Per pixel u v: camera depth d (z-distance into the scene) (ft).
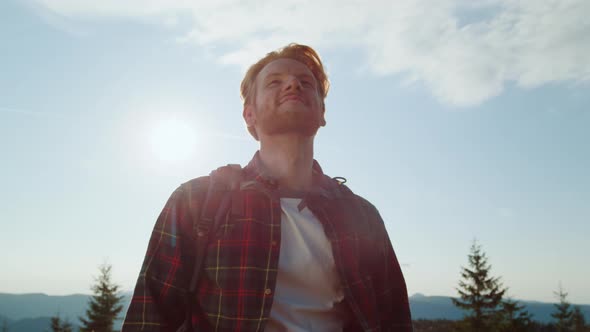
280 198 6.15
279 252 5.58
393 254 7.17
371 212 7.16
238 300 5.10
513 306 108.58
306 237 5.92
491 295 111.45
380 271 6.71
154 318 5.16
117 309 127.03
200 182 6.05
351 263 5.97
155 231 5.66
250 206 5.73
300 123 6.68
